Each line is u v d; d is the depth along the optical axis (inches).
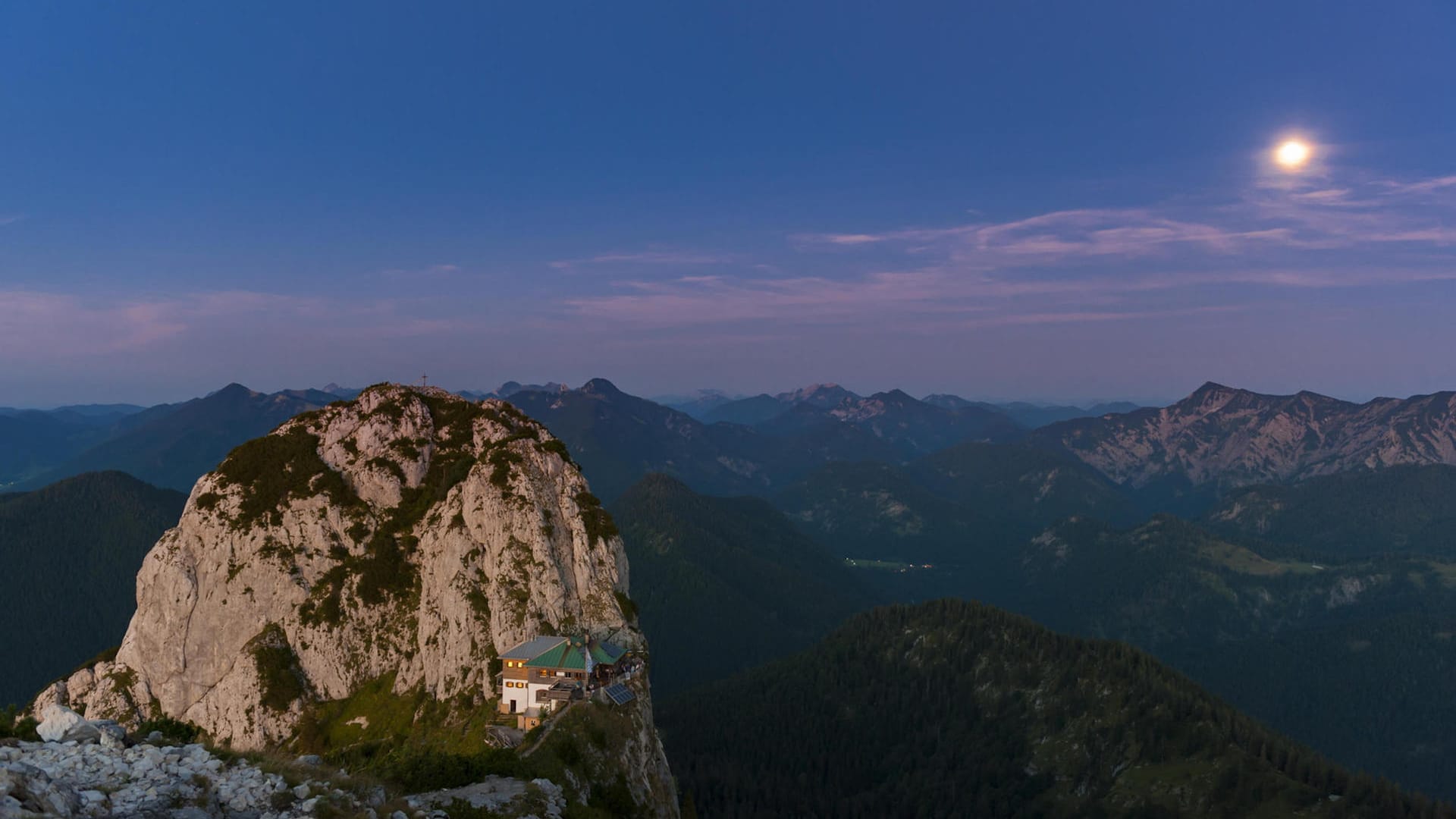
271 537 6284.5
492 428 6993.1
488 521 5940.0
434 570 5984.3
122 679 6028.5
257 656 5762.8
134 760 1737.2
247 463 6678.2
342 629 5910.4
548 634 5452.8
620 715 4719.5
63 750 1726.1
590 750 4384.8
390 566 6181.1
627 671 5177.2
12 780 1392.7
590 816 3454.7
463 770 3577.8
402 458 6742.1
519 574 5664.4
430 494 6619.1
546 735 4352.9
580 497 6190.9
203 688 5964.6
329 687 5787.4
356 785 1995.6
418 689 5585.6
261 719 5565.9
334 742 5349.4
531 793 3297.2
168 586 6082.7
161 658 6013.8
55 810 1397.6
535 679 4943.4
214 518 6318.9
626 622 5654.5
